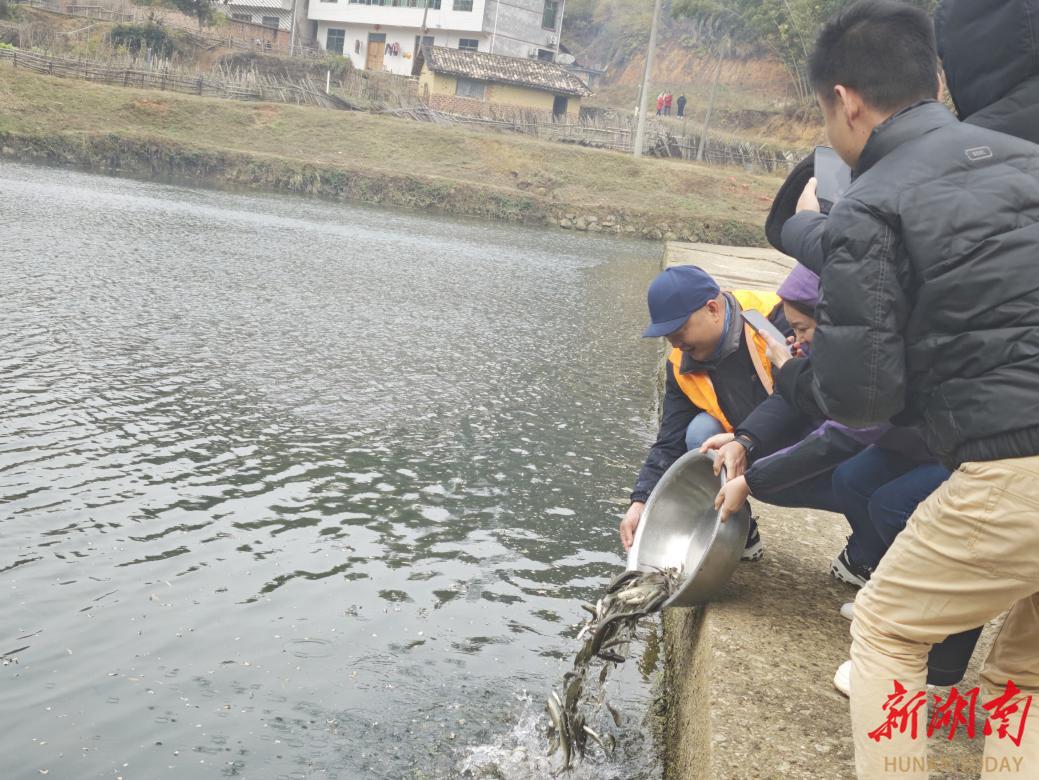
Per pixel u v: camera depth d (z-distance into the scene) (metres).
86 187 23.69
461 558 5.06
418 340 10.23
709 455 3.41
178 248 15.09
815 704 2.85
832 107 2.38
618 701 3.71
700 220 32.72
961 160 2.11
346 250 17.73
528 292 14.89
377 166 35.16
